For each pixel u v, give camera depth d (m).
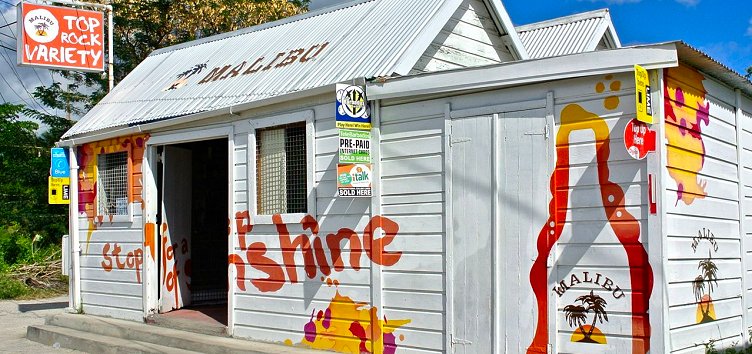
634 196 6.20
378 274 7.68
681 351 6.27
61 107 22.11
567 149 6.55
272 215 8.72
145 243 10.62
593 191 6.40
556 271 6.54
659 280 6.02
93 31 13.24
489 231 6.95
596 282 6.34
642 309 6.10
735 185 7.66
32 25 12.66
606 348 6.25
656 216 6.07
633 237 6.18
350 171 7.59
